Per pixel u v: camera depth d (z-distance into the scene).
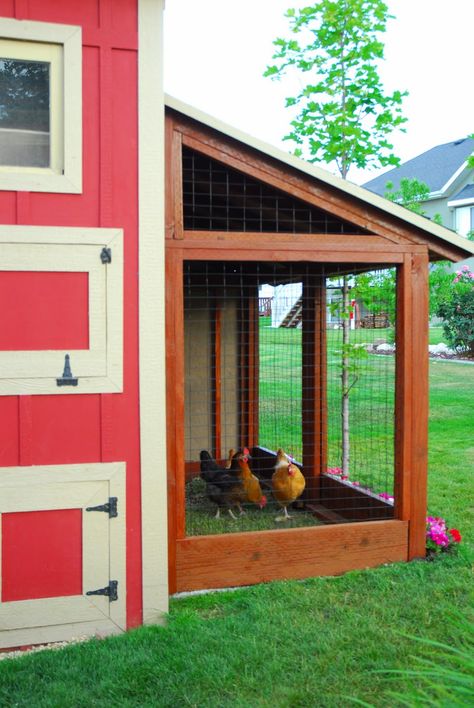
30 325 4.04
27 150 4.09
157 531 4.30
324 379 6.99
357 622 4.20
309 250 4.93
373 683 3.54
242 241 4.77
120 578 4.24
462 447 9.16
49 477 4.09
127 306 4.21
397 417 5.27
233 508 6.86
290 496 6.26
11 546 4.05
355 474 7.98
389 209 5.02
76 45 4.05
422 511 5.26
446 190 26.98
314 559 5.00
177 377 4.67
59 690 3.48
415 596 4.55
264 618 4.25
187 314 8.26
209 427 8.40
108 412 4.18
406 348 5.20
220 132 4.67
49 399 4.09
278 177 4.88
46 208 4.04
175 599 4.62
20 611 4.06
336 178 4.91
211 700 3.40
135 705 3.37
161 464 4.29
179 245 4.63
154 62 4.19
